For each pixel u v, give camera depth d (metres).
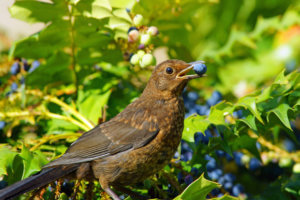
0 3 15.30
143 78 9.84
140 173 7.32
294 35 11.86
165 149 7.32
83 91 8.98
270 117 7.54
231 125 7.64
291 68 11.13
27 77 8.83
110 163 7.21
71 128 8.50
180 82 7.73
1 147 7.54
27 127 8.93
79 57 8.88
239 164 8.99
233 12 12.77
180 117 7.57
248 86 10.82
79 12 8.06
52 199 7.05
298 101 7.34
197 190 6.33
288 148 9.73
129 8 8.70
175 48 10.37
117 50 9.02
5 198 6.44
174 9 9.18
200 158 7.68
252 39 10.60
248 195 8.78
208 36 12.63
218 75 10.83
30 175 6.98
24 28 14.52
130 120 7.45
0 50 10.52
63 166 7.06
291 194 7.94
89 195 7.34
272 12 12.68
